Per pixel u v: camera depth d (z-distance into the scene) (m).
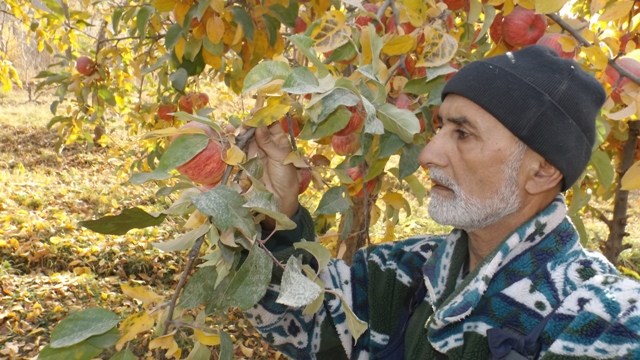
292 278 1.08
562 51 1.42
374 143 1.54
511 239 1.24
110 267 6.85
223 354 1.12
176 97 2.91
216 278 1.15
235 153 1.15
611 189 2.96
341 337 1.55
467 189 1.27
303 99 1.31
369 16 1.41
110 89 3.92
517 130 1.21
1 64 5.74
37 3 3.63
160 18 2.78
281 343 1.61
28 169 11.35
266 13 1.95
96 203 9.45
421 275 1.54
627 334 1.07
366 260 1.64
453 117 1.27
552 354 1.11
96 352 1.09
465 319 1.27
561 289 1.19
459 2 1.50
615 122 2.35
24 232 7.33
